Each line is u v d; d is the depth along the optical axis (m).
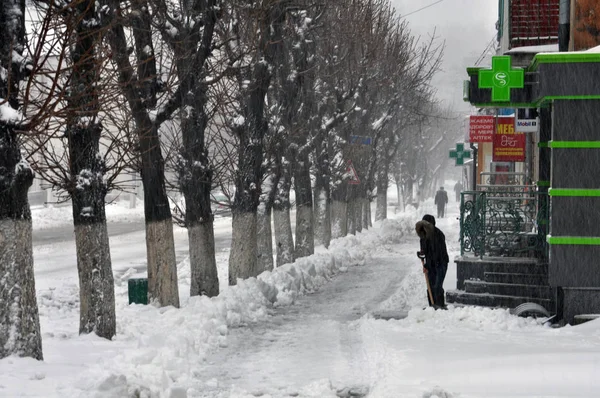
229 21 20.20
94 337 13.50
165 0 17.52
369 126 43.00
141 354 11.10
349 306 19.38
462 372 10.50
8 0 10.77
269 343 14.08
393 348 12.62
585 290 15.18
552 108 15.54
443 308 17.05
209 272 18.91
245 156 20.97
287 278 21.34
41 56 12.12
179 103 16.41
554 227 15.30
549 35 27.16
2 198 10.85
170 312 15.55
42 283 23.03
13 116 10.72
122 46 14.44
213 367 11.98
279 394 10.16
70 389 9.13
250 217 21.19
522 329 14.85
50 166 13.55
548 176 18.64
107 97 13.12
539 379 9.85
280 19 21.03
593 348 12.16
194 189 18.75
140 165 16.83
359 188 44.50
